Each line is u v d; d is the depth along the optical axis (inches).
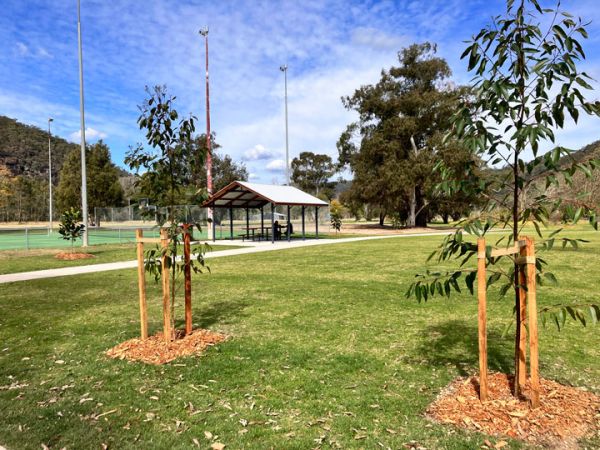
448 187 124.3
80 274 434.9
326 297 300.2
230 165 2336.4
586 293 298.2
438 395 138.6
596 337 199.0
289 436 115.6
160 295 319.9
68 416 129.0
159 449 110.4
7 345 200.2
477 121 119.8
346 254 607.8
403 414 126.1
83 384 152.9
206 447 110.9
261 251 679.1
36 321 244.1
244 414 128.6
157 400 139.2
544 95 115.8
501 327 220.2
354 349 187.9
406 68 1601.9
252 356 179.6
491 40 117.6
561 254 535.2
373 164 1573.6
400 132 1488.7
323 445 110.7
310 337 206.4
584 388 141.3
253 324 231.1
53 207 2763.3
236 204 1009.5
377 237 1054.4
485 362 125.9
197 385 150.6
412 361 171.6
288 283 361.1
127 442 114.0
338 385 148.9
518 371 127.1
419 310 259.1
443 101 1439.5
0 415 130.1
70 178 1919.3
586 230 1053.8
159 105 182.7
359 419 123.9
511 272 125.6
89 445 112.9
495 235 905.5
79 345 198.8
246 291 326.6
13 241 1029.8
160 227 188.2
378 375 157.6
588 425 114.3
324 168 3410.4
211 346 192.4
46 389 149.0
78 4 765.9
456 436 112.3
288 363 171.2
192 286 351.9
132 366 169.6
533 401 120.8
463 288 330.3
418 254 593.9
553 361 167.3
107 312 265.7
